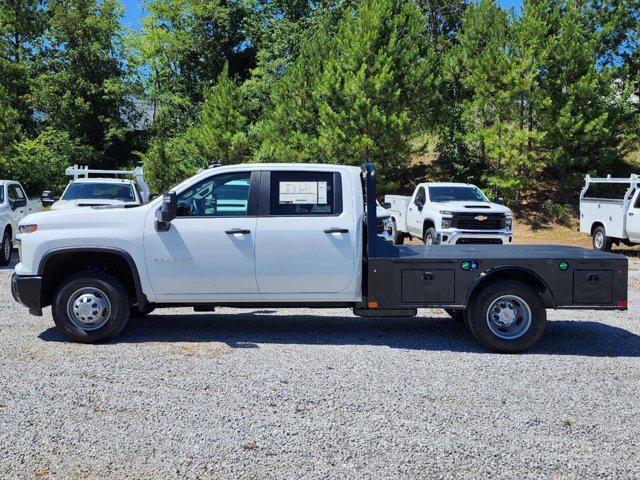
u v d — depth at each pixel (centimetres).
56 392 498
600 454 393
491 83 2514
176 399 484
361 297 668
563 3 2786
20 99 4169
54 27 4259
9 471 364
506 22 2723
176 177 3212
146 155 3503
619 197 2631
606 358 623
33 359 591
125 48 4522
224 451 393
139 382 524
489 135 2506
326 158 2547
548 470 370
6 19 4262
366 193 660
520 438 415
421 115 2662
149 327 744
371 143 2369
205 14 4491
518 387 523
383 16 2645
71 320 652
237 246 653
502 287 638
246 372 555
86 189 1473
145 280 657
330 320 803
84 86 4175
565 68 2419
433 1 3791
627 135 2591
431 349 652
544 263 639
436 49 3497
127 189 1495
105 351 622
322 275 656
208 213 665
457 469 370
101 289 651
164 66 4684
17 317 793
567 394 506
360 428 430
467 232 1362
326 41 2959
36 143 3594
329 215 662
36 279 651
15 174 3297
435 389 514
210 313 844
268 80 3831
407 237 1898
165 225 652
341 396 494
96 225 657
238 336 698
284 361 592
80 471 365
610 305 639
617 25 2811
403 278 644
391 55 2552
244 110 3341
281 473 363
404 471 367
